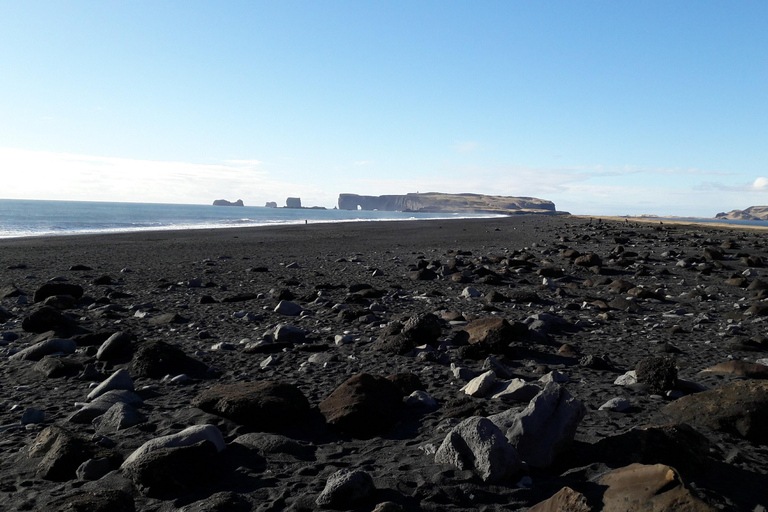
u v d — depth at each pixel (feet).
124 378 19.13
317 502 10.75
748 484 11.48
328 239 111.04
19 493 11.77
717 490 11.12
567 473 11.80
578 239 94.32
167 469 11.71
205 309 36.35
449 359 22.72
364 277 52.65
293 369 21.89
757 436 14.05
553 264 59.93
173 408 17.06
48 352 24.00
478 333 24.66
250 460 13.10
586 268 57.16
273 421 15.05
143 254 77.05
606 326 31.14
